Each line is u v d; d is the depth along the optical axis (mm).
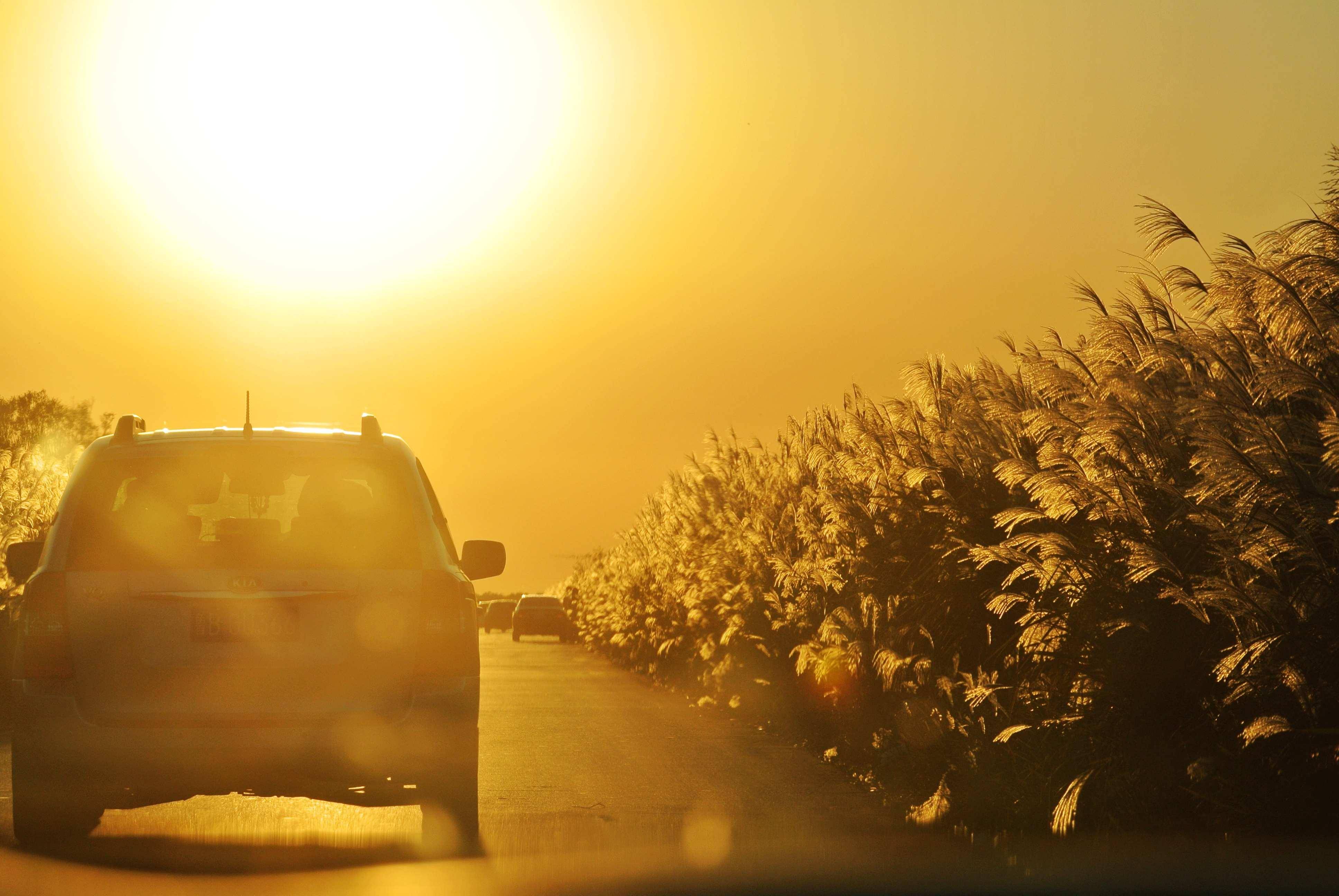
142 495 26922
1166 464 30719
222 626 25000
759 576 62594
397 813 32625
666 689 85938
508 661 132625
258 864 25547
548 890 23234
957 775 33844
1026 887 23344
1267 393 28484
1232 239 29828
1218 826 26375
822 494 47750
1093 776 28750
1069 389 34438
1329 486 26484
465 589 27156
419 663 25641
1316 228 28750
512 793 36562
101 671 24828
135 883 23422
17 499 75062
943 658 38781
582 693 80500
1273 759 26172
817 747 47812
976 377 44406
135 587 25062
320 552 25703
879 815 32938
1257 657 25500
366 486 28016
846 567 48531
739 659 64500
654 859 26391
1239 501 26953
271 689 24953
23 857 25781
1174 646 29328
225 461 27047
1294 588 26391
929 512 40594
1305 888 22047
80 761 24562
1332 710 25391
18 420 164625
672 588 89375
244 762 24625
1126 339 34344
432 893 22844
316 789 27891
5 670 66125
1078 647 30844
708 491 86188
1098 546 31406
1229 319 30891
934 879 24141
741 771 41875
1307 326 27953
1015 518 32906
